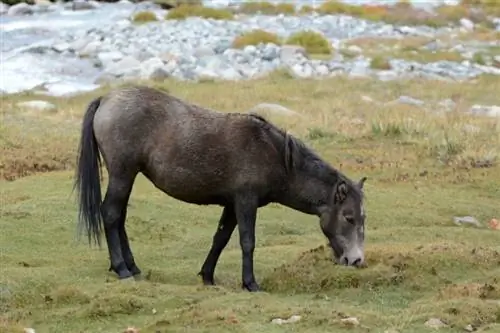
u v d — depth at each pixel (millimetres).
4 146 71500
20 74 120062
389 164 68000
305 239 48219
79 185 39188
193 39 142500
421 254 37656
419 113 89125
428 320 30812
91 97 104438
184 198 38406
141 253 44188
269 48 132625
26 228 47094
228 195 37750
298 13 173750
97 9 177000
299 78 118812
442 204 57562
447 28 162000
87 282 37438
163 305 34062
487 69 128750
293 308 32438
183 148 37438
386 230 49062
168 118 37906
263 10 174750
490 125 82688
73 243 45125
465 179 64312
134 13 167375
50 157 69875
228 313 31703
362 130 79625
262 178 37375
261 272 40375
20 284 36375
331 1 181250
